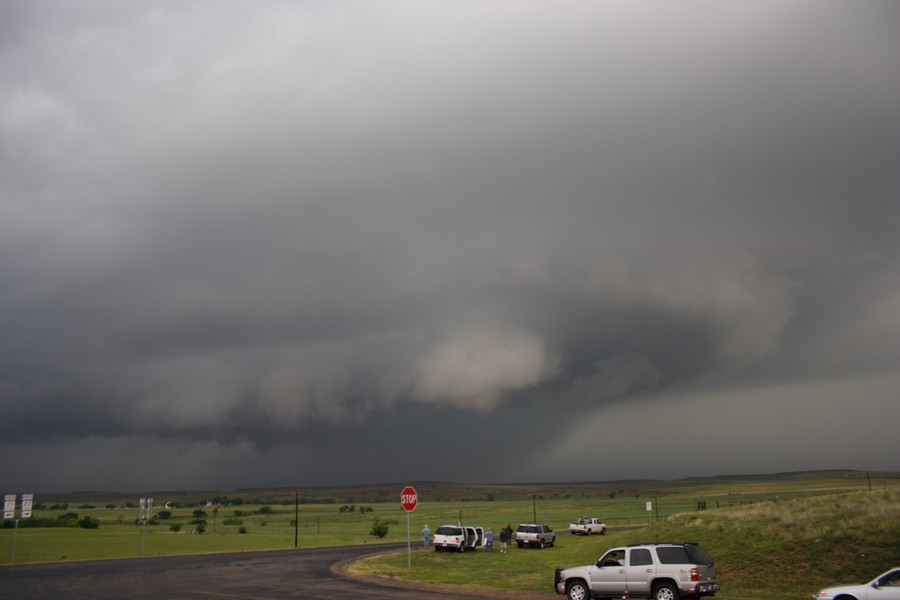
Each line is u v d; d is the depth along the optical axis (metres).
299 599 27.33
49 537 87.56
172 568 42.62
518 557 51.31
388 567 42.78
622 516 146.00
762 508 46.47
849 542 34.31
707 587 26.53
